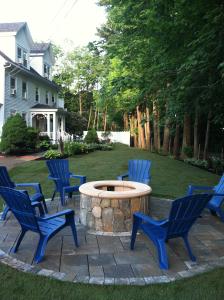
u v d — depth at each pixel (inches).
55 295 122.6
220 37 279.1
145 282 134.3
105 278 137.6
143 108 949.8
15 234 192.7
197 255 164.7
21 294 123.2
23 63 886.4
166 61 359.9
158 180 405.7
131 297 121.6
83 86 1700.3
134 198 201.2
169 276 140.4
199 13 296.5
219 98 393.1
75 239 173.3
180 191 339.0
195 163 594.6
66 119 1332.4
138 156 699.4
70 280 135.3
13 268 146.3
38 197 225.9
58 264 151.3
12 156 641.6
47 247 171.9
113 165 530.0
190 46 316.8
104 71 1307.8
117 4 386.0
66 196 296.0
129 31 412.2
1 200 279.1
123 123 1533.0
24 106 883.4
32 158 604.4
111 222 197.9
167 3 305.3
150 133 1038.4
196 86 344.2
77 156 683.4
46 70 1094.4
